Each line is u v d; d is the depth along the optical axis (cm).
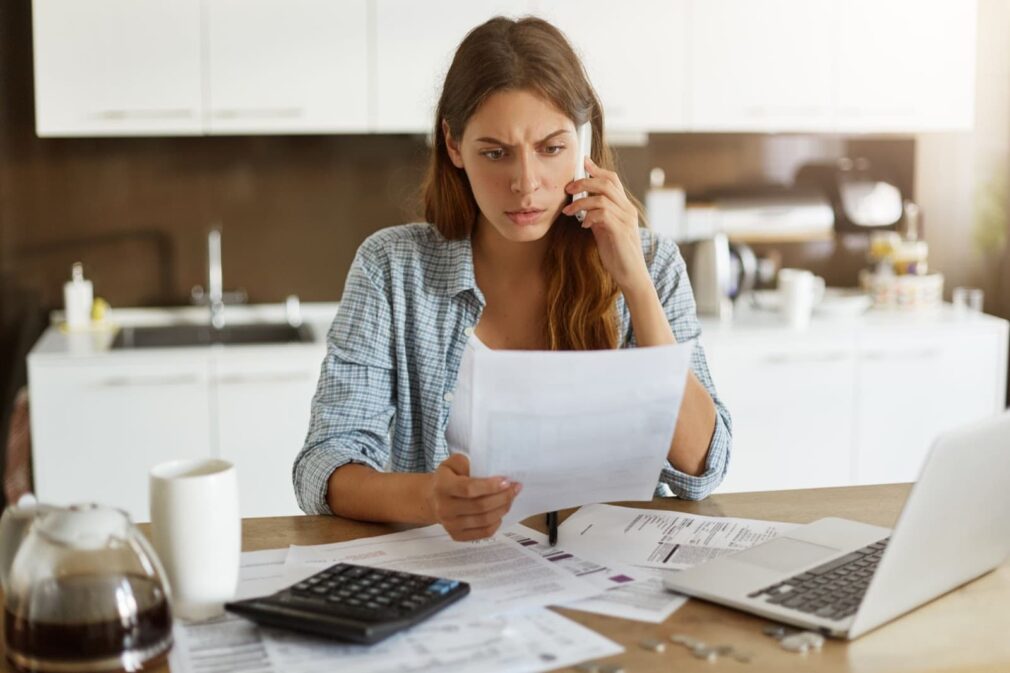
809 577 113
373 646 99
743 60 325
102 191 334
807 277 324
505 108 137
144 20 300
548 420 116
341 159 344
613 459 123
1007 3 365
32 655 93
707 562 118
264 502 298
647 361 115
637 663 96
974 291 370
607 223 143
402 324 162
